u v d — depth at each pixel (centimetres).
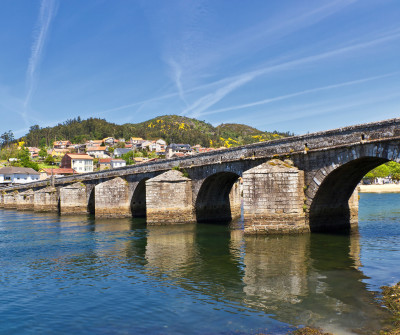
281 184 3117
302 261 2277
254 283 1859
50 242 3497
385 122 2500
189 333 1293
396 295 1558
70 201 6950
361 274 1952
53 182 8438
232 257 2495
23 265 2509
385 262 2203
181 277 2039
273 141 3409
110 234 3916
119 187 5750
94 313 1538
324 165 2958
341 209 3522
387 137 2486
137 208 5834
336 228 3462
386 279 1841
